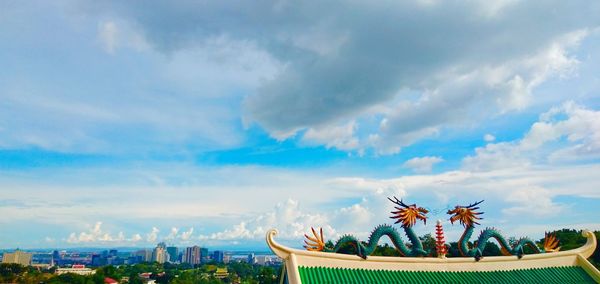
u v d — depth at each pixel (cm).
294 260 2195
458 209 2658
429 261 2473
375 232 2452
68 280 18188
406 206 2569
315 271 2230
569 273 2673
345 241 2409
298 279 2080
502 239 2677
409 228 2534
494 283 2450
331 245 2466
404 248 2478
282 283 2544
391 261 2419
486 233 2636
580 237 6500
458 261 2528
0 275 17750
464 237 2616
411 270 2425
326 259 2295
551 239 2912
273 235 2280
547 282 2552
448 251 2694
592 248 2834
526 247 2995
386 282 2289
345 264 2330
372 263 2384
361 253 2377
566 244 6353
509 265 2619
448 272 2473
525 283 2505
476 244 2623
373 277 2306
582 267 2730
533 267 2661
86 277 18538
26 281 17675
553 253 2744
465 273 2495
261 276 11069
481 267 2552
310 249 2375
